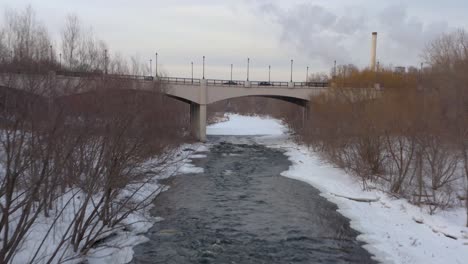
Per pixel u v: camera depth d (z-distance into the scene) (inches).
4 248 349.7
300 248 687.1
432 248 669.9
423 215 856.3
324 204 988.6
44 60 669.3
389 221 839.1
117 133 593.0
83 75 716.0
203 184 1215.6
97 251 605.0
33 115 380.8
